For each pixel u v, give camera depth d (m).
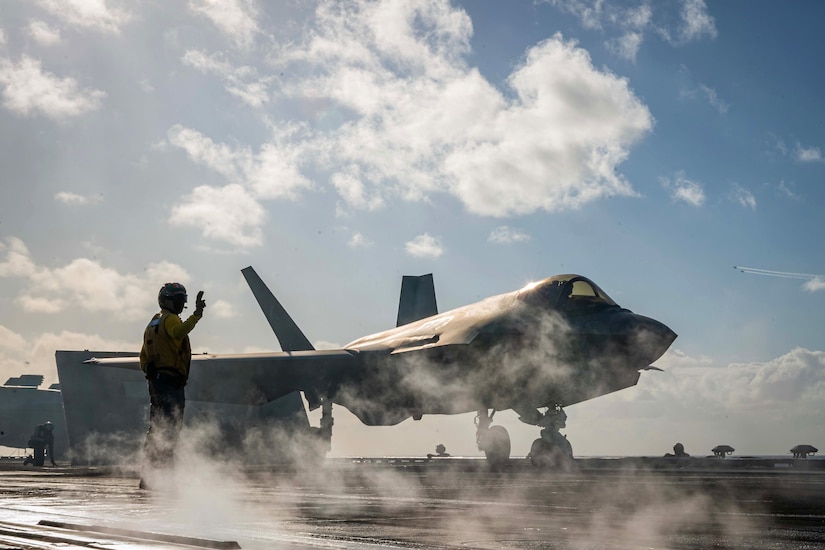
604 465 25.11
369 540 5.21
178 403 11.20
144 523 6.23
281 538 5.31
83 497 9.20
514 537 5.46
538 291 22.70
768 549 4.88
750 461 27.20
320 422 27.88
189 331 11.08
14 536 5.23
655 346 20.83
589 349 20.77
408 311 40.16
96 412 44.62
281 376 26.80
